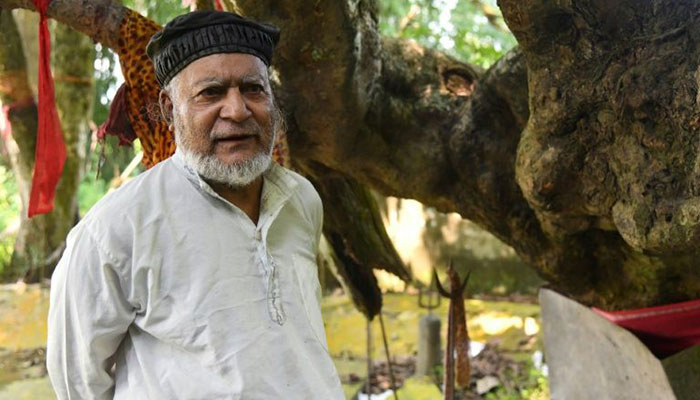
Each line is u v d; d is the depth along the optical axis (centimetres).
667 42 231
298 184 199
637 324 339
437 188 354
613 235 334
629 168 247
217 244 173
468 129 338
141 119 263
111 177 1018
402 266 432
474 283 827
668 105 228
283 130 255
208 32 175
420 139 347
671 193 234
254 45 179
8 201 1091
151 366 172
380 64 322
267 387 168
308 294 187
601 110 254
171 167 181
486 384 559
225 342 167
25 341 663
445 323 727
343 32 280
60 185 793
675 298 344
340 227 407
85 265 170
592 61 249
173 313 169
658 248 242
